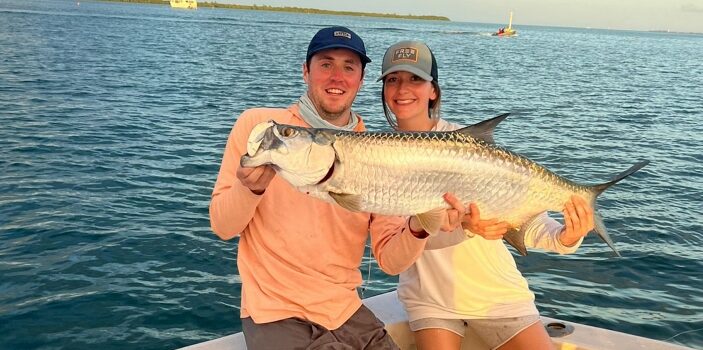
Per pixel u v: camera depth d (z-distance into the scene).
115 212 8.65
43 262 6.88
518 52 69.31
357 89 3.82
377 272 7.10
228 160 3.62
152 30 66.69
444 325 4.00
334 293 3.53
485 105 24.23
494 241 4.00
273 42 61.44
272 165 3.11
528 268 7.32
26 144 12.41
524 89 31.34
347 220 3.57
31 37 43.41
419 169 3.24
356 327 3.58
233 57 42.19
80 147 12.48
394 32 103.50
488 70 42.34
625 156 14.62
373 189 3.25
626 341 4.16
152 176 10.67
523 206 3.46
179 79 27.25
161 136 14.26
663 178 12.34
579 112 23.19
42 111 16.48
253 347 3.44
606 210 9.81
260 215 3.55
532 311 4.00
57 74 24.94
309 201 3.52
